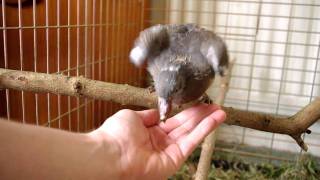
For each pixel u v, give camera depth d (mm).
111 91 357
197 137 306
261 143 770
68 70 492
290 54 726
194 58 284
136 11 698
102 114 625
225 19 744
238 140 771
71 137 245
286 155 745
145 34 301
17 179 208
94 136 264
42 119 526
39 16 512
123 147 269
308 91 731
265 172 684
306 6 696
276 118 365
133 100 356
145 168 275
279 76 742
